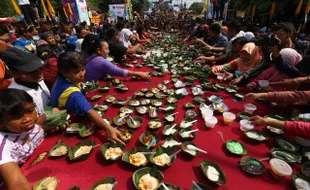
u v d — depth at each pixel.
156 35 10.50
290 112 2.11
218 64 4.11
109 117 2.08
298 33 5.58
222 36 5.36
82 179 1.30
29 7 7.34
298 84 2.30
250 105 2.16
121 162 1.45
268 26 7.80
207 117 1.87
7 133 1.41
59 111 1.80
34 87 2.14
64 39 6.55
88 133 1.77
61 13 9.59
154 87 2.88
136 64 4.25
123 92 2.71
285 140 1.61
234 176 1.30
